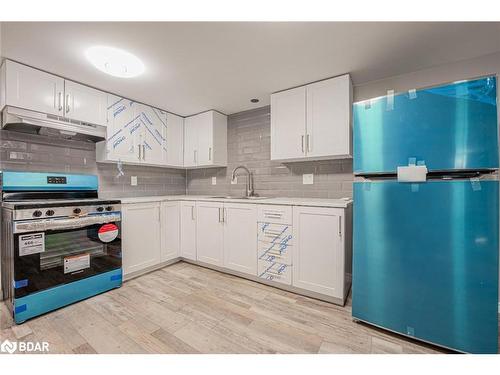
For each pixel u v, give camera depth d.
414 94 1.35
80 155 2.48
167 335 1.45
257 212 2.21
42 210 1.68
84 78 2.12
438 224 1.30
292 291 2.04
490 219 1.19
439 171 1.29
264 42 1.61
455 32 1.51
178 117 3.27
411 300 1.38
